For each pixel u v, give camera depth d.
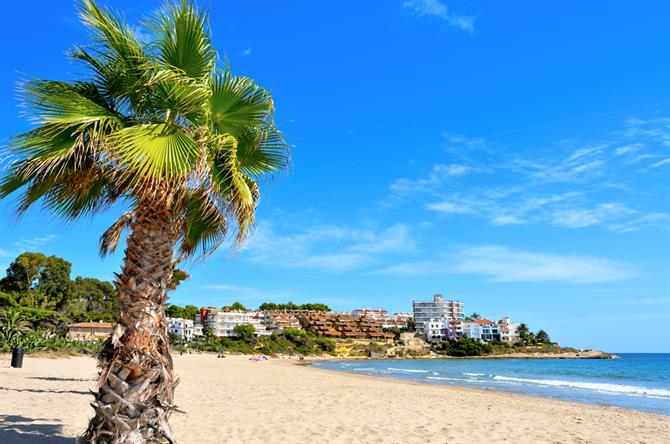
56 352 30.77
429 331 149.00
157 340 4.76
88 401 11.05
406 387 23.20
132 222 5.14
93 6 4.86
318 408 12.21
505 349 141.75
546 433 9.86
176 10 5.04
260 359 75.69
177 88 4.83
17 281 60.56
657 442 9.45
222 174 5.38
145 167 4.39
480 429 9.91
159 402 4.62
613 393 24.39
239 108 5.45
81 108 4.71
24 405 9.88
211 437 7.72
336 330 139.62
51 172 4.95
